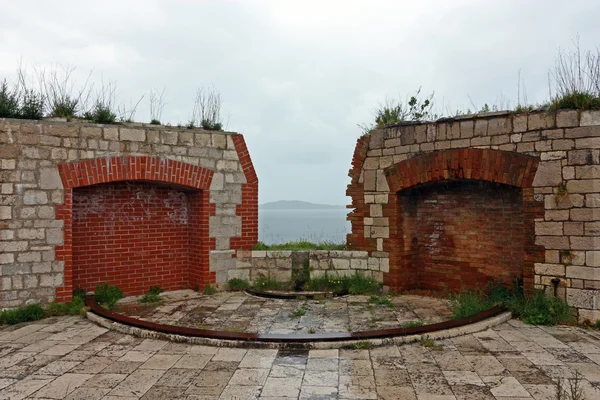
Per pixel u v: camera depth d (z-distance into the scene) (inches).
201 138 377.4
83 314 303.6
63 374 203.0
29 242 308.3
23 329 275.9
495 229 340.2
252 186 402.6
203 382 193.5
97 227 356.8
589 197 276.4
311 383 191.8
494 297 317.7
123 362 217.8
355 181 386.3
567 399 172.6
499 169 310.3
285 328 271.0
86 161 327.9
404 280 371.2
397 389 185.0
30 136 309.3
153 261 383.6
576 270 280.1
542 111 293.3
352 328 270.2
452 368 207.0
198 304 335.9
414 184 352.2
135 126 350.0
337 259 384.5
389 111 399.5
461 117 325.1
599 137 275.1
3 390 185.6
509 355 223.0
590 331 263.6
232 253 390.3
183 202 401.1
